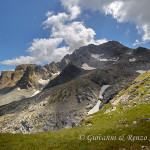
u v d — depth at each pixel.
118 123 36.56
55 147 18.81
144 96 61.66
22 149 18.33
